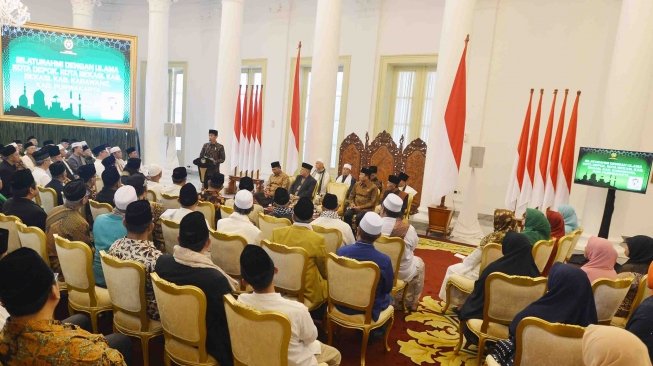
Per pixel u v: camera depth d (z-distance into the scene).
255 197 6.17
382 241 3.66
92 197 5.08
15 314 1.35
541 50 7.88
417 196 8.09
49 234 3.18
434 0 9.00
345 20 10.23
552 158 6.68
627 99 5.70
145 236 2.69
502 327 2.89
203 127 12.91
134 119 10.75
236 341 2.10
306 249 3.21
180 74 13.43
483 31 8.36
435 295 4.62
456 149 6.11
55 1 12.96
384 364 3.15
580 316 2.25
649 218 6.98
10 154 5.77
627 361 1.45
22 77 9.74
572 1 7.55
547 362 2.09
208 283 2.27
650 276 2.40
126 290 2.50
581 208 7.59
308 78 11.12
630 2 5.66
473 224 7.13
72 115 10.23
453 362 3.22
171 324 2.27
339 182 7.76
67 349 1.36
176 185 5.25
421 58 9.23
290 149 8.48
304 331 2.12
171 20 13.05
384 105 9.92
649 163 4.98
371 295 2.91
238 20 9.59
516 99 8.16
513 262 3.11
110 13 13.33
